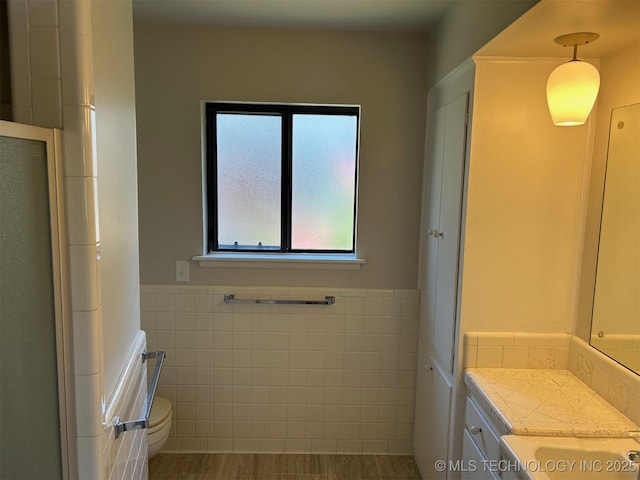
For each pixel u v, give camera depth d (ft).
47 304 3.37
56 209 3.41
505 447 4.74
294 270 8.59
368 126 8.33
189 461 8.74
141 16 7.54
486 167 6.23
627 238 5.30
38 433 3.29
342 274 8.64
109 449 3.92
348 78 8.21
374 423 9.02
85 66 3.42
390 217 8.55
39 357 3.28
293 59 8.14
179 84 8.11
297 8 7.09
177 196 8.37
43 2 3.37
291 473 8.49
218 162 8.68
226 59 8.09
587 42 5.13
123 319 4.68
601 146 5.93
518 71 6.07
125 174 4.76
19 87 3.40
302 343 8.77
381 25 7.77
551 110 5.14
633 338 5.15
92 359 3.58
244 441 9.00
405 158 8.42
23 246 3.05
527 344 6.50
